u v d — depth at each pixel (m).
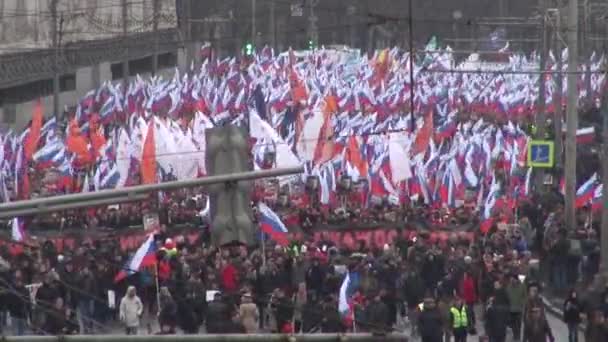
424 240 69.88
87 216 78.06
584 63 159.50
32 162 97.06
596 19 136.25
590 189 86.62
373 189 86.56
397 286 64.31
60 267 62.81
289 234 77.31
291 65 150.12
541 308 58.22
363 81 147.88
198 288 59.75
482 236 76.56
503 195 90.44
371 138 104.94
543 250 76.19
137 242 75.81
